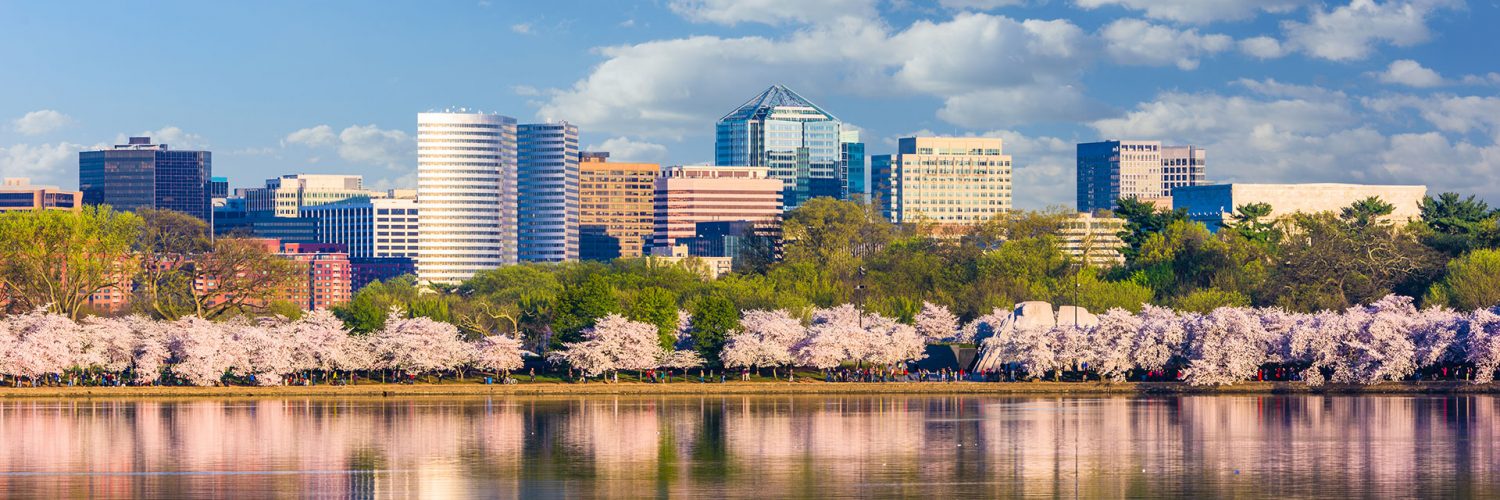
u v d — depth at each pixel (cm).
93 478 18375
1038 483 18112
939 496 17362
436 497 17325
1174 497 17300
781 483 18125
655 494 17475
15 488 17750
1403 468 19062
